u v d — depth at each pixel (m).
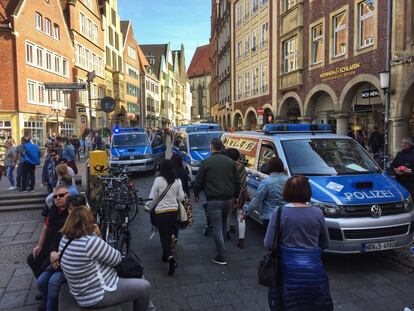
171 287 5.22
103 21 45.31
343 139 7.47
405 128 13.96
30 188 11.88
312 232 3.23
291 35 22.77
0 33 25.44
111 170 9.69
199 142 14.18
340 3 17.94
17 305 4.79
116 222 6.34
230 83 38.16
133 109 60.69
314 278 3.12
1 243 7.44
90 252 3.42
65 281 4.15
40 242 4.88
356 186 5.91
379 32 15.28
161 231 5.70
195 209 10.20
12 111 25.77
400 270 5.68
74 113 35.06
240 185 6.28
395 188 6.02
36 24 28.52
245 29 32.44
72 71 35.38
